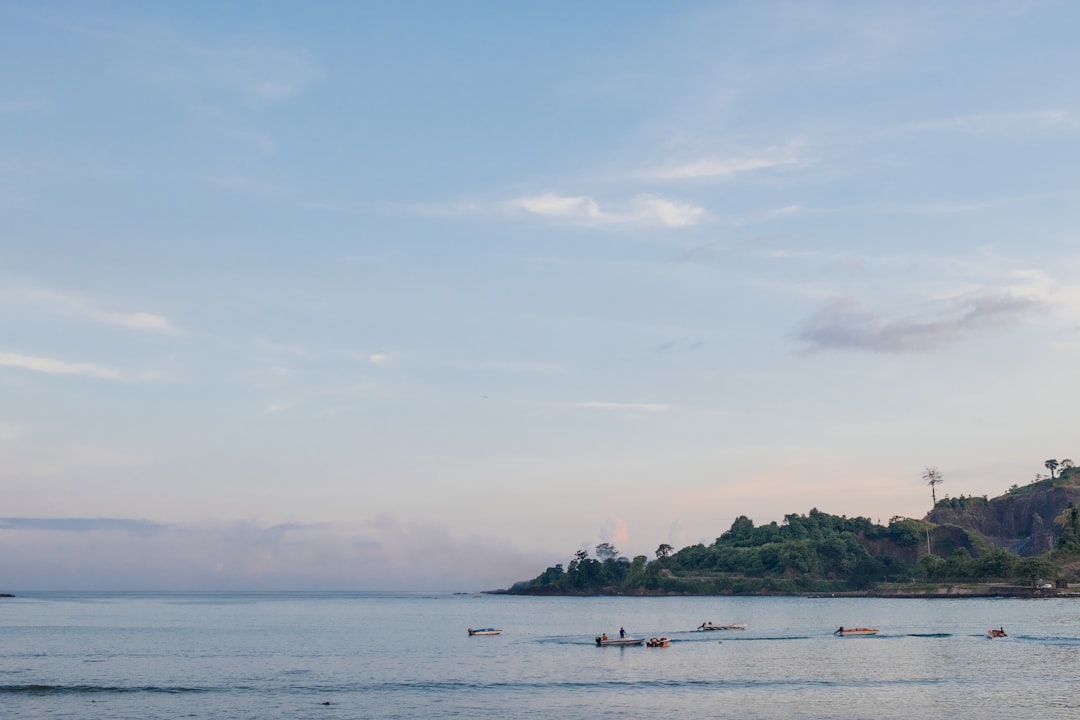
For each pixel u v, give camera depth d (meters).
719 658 157.00
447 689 121.38
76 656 167.62
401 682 128.25
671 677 131.50
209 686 124.69
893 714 101.12
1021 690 116.31
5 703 111.12
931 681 124.44
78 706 108.88
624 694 115.94
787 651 168.00
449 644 195.50
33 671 142.25
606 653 168.50
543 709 105.75
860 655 159.25
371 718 101.00
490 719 100.06
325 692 119.25
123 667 148.38
